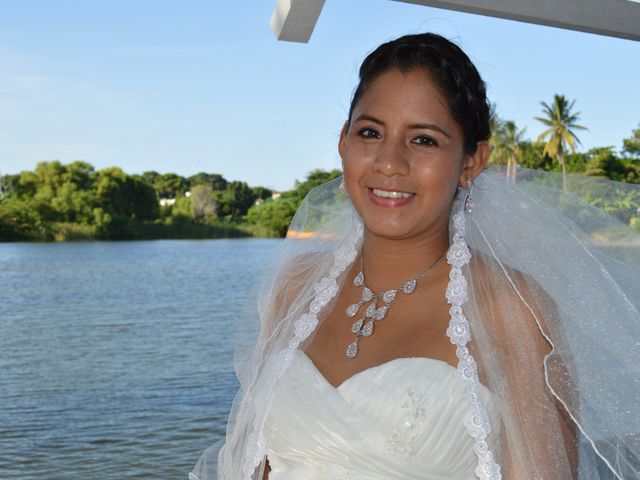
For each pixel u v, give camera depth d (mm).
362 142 1590
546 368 1503
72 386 15055
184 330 23188
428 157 1546
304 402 1588
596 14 2404
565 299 1570
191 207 104312
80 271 48344
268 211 105750
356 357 1612
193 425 11773
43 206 90062
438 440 1495
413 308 1618
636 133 55594
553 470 1462
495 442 1488
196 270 49375
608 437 1521
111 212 94688
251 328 1938
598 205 1793
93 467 9797
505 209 1697
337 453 1547
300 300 1793
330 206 1983
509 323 1522
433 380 1510
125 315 27266
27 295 34750
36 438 11258
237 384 14875
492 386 1496
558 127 54031
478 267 1603
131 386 14906
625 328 1548
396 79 1555
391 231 1568
